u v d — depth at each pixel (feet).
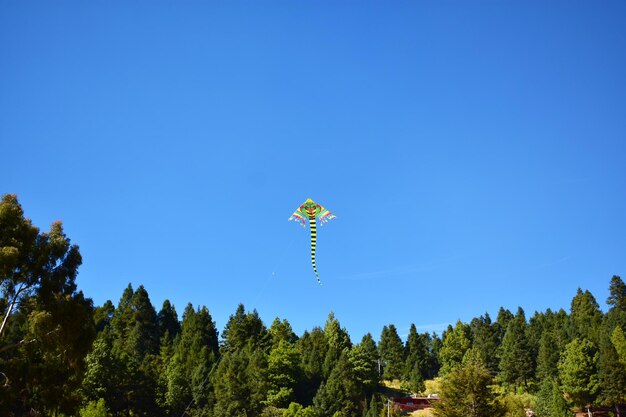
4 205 104.01
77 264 112.47
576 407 273.95
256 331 359.66
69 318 106.42
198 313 368.89
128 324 355.15
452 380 160.45
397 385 393.29
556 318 407.85
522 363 326.03
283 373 307.99
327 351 361.30
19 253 101.19
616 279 408.87
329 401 290.97
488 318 497.46
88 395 217.36
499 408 157.69
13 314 113.50
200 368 278.67
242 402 242.37
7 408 103.09
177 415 260.01
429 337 492.13
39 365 107.04
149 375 247.09
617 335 301.02
